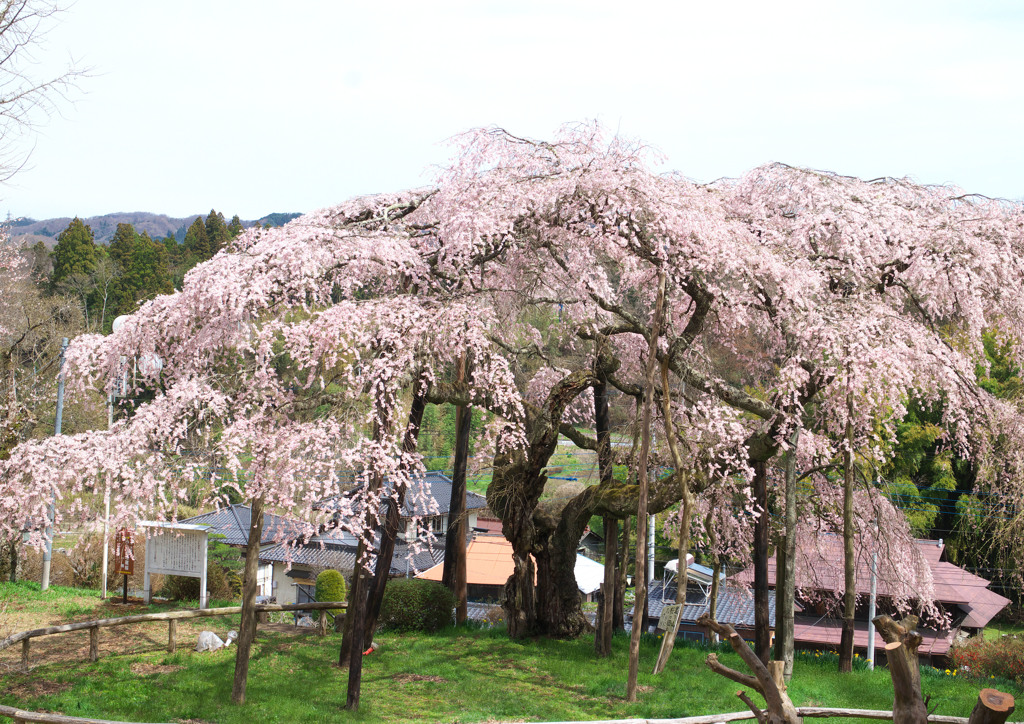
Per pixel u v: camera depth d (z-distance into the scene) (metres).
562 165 11.98
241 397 9.96
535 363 15.40
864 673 13.05
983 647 14.05
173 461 9.61
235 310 9.57
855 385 11.19
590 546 34.31
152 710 9.10
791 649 12.55
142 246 59.00
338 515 9.85
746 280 12.07
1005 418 13.24
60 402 17.22
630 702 10.51
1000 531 16.83
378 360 9.98
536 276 13.09
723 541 15.60
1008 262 12.18
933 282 12.09
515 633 14.01
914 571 15.16
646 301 14.80
